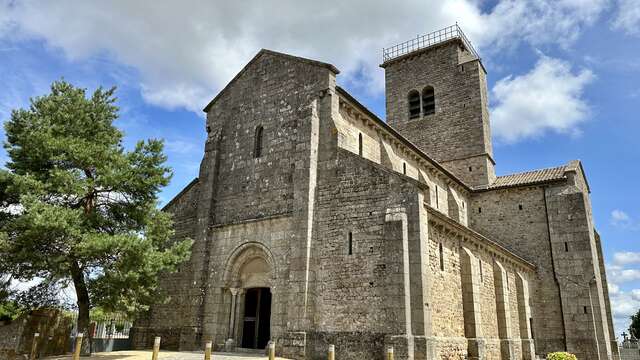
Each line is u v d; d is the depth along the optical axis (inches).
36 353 864.9
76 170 853.2
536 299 1380.4
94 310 1149.1
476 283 942.4
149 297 887.7
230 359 776.9
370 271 812.6
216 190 1103.6
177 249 911.7
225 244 1034.1
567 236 1389.0
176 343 1037.2
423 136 1793.8
